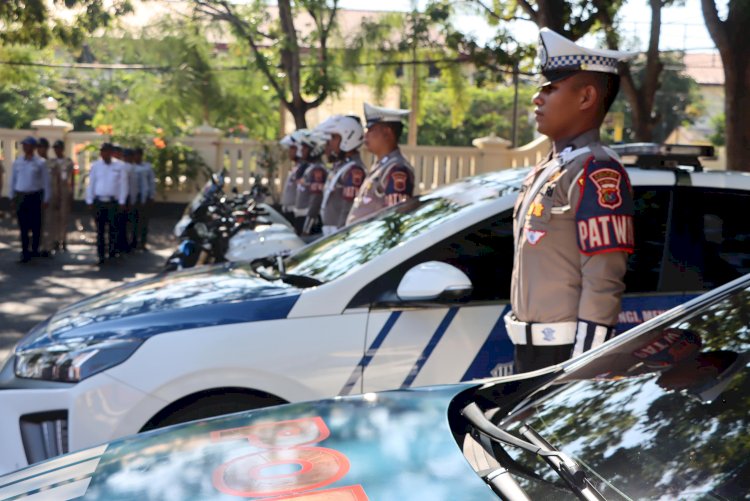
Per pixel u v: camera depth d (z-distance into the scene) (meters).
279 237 7.18
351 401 2.29
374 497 1.68
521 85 33.50
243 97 20.72
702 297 2.42
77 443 3.38
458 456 1.85
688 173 3.87
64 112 30.30
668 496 1.67
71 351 3.50
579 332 3.00
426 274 3.36
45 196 12.86
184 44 18.80
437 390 2.36
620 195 3.00
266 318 3.51
